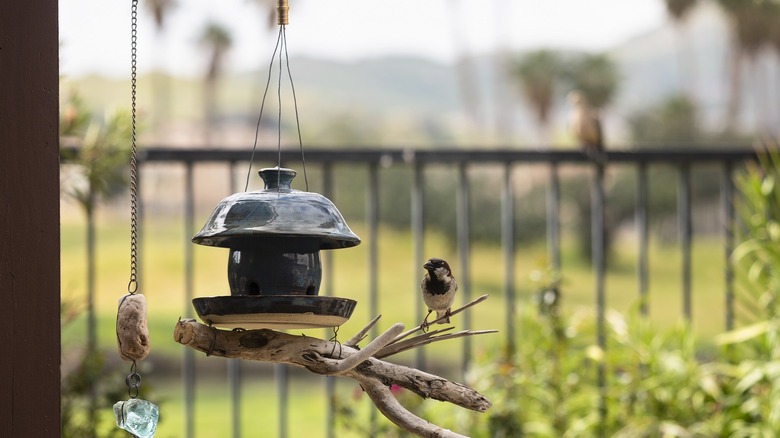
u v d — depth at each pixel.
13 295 2.89
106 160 5.63
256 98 65.56
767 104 50.03
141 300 2.93
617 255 42.22
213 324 3.06
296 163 7.35
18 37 2.94
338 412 6.30
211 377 27.64
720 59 66.12
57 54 2.97
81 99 5.73
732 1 43.84
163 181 43.44
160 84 58.28
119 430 5.73
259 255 3.16
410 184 37.34
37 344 2.90
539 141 44.94
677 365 6.35
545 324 6.50
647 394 6.30
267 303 2.92
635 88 88.25
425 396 3.22
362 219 37.47
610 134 45.66
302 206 3.08
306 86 95.62
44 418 2.89
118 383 5.92
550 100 44.25
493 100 60.22
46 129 2.95
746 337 6.17
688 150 6.45
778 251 6.25
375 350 3.05
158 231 42.50
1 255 2.89
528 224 37.12
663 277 40.47
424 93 100.56
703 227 41.69
